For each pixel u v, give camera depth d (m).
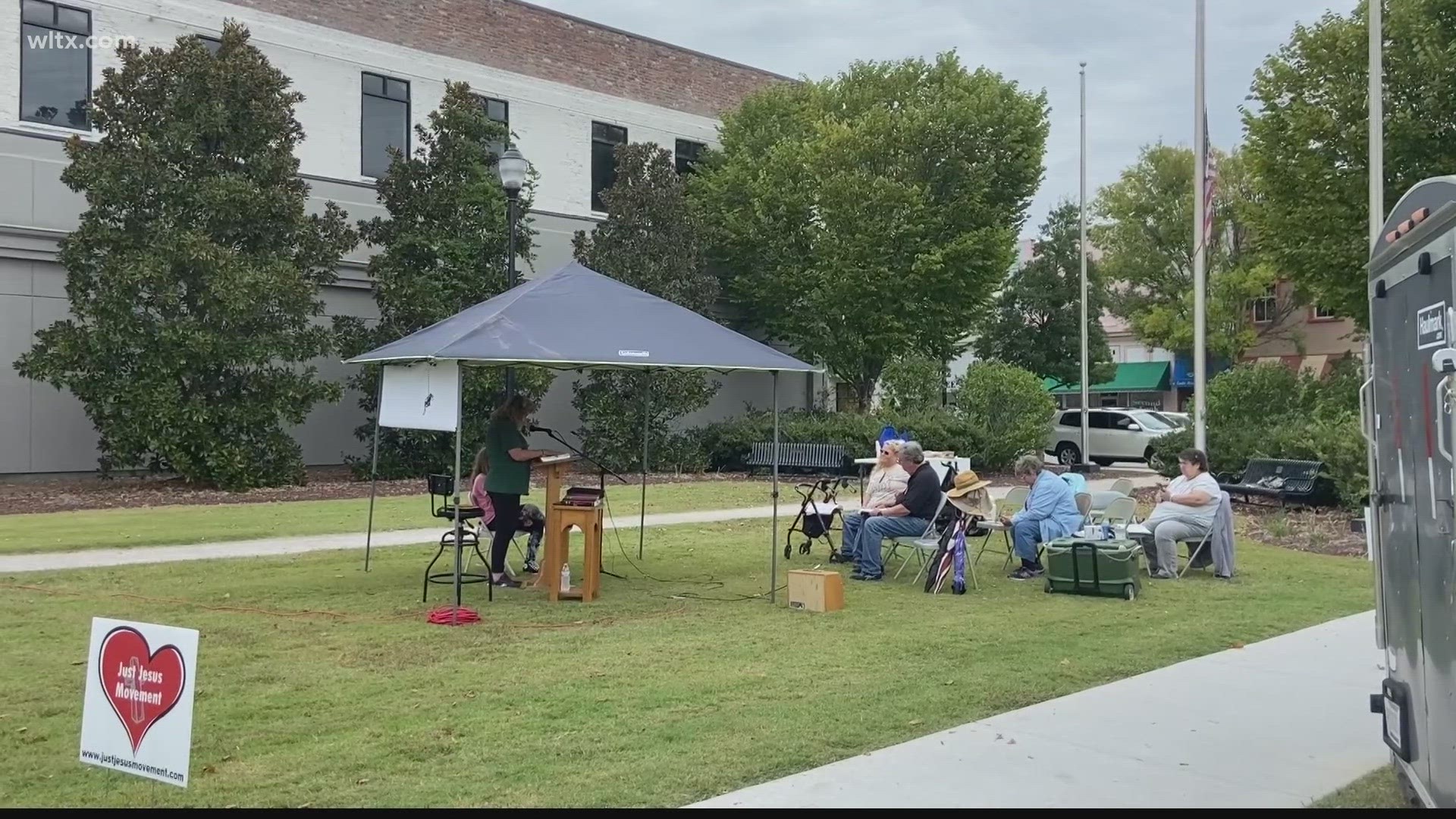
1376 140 16.39
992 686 6.89
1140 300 45.50
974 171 27.62
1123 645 8.19
